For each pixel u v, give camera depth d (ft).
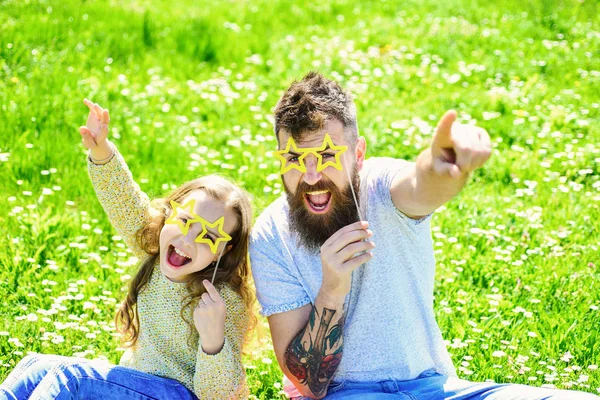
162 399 10.03
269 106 24.86
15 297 14.58
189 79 26.61
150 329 10.69
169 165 20.29
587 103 25.46
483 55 29.91
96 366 10.16
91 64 25.91
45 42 26.63
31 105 21.97
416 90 26.23
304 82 9.76
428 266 10.02
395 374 10.03
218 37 29.37
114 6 30.83
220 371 9.99
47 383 9.79
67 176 19.21
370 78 26.99
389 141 22.35
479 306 14.78
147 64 26.78
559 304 14.99
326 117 9.46
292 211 9.82
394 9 35.60
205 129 22.68
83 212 17.65
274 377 12.73
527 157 21.63
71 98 22.90
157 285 10.78
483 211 18.62
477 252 16.96
